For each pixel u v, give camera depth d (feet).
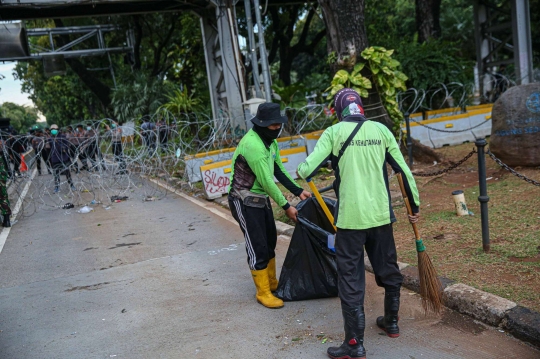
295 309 14.83
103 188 40.60
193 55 80.69
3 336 14.71
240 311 15.05
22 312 16.49
